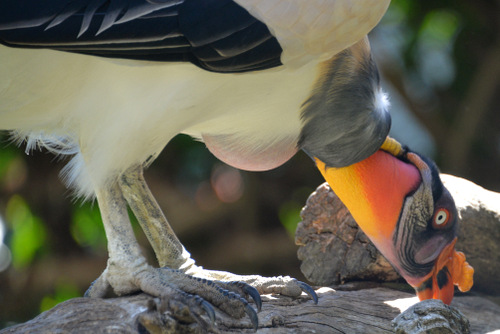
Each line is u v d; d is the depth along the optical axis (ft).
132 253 18.92
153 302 17.24
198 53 18.15
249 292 19.22
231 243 36.52
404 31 38.93
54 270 34.12
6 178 33.86
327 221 25.57
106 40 17.66
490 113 39.81
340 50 19.11
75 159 19.90
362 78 20.85
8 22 17.34
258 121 20.43
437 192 23.03
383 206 22.68
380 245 23.21
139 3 17.85
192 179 36.09
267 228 37.27
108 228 19.22
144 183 20.36
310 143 21.63
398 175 22.70
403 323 19.16
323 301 21.36
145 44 17.88
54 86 18.89
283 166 37.45
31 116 19.76
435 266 23.22
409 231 22.94
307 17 18.34
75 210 34.12
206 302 17.34
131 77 18.48
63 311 17.43
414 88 40.14
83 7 17.61
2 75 18.86
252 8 18.24
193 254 36.35
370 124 21.38
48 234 34.14
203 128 20.74
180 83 18.62
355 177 22.43
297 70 19.10
